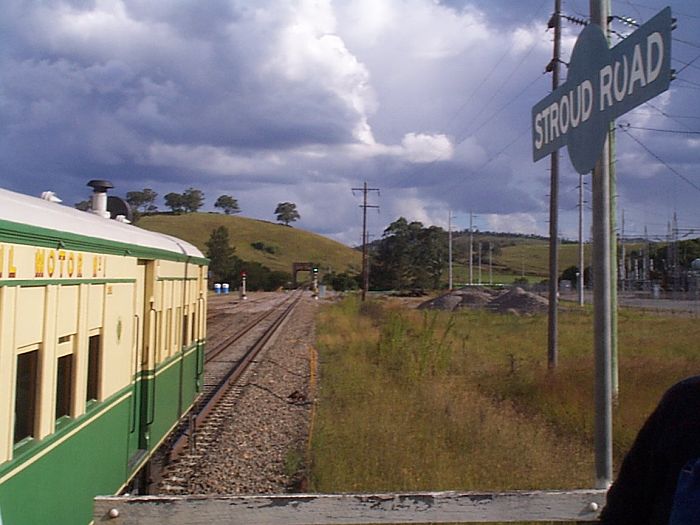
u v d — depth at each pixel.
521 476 9.73
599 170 4.59
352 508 4.05
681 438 2.39
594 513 4.18
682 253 101.56
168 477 10.52
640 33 3.79
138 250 8.04
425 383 17.16
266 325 41.03
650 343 25.58
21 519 4.75
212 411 15.35
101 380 6.70
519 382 16.67
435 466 10.03
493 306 53.50
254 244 175.75
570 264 156.62
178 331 11.16
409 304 66.81
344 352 25.50
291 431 13.59
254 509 4.01
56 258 5.41
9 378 4.53
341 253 191.62
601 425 4.52
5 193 5.24
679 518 2.24
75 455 5.97
